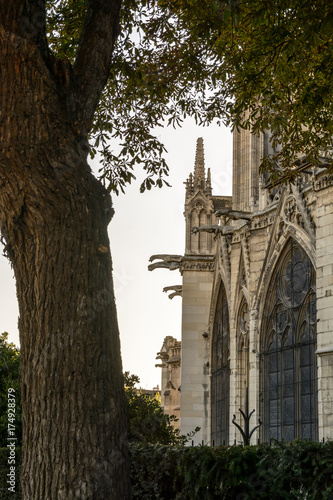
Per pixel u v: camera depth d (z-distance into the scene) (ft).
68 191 26.55
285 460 29.55
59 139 26.61
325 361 77.61
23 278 26.94
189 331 125.39
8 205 26.58
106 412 26.02
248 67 51.26
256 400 96.32
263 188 105.09
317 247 83.41
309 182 88.69
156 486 36.47
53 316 26.11
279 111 55.93
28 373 26.25
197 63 49.57
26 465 25.94
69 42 48.11
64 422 25.45
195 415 122.21
